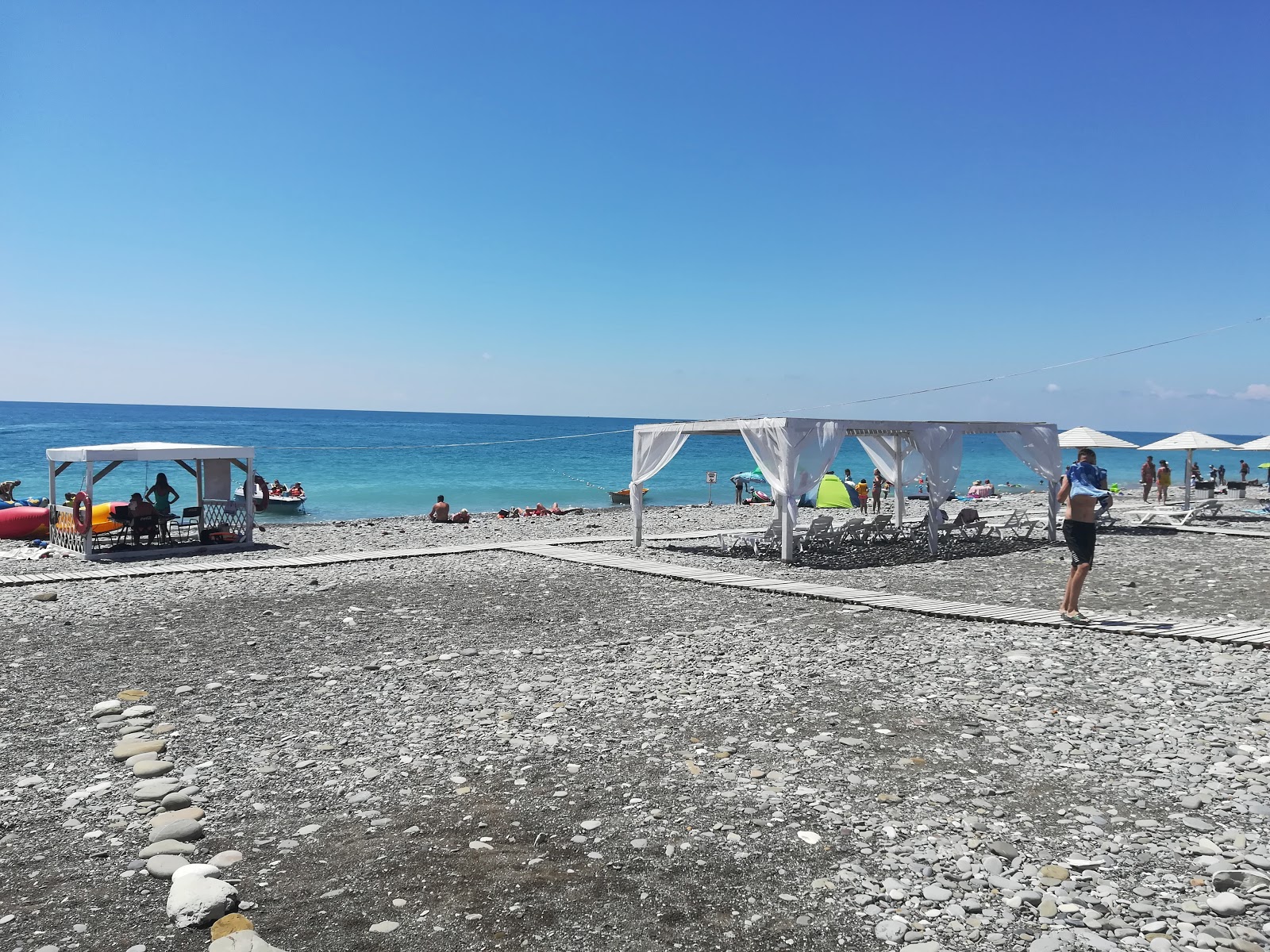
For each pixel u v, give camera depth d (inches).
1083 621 364.2
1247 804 176.9
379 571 561.6
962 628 367.2
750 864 153.7
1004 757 208.8
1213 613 401.4
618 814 177.0
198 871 148.2
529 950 126.8
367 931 132.0
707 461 2974.9
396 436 3907.5
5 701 267.1
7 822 177.9
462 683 283.9
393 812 180.4
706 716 244.7
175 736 232.7
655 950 126.5
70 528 680.4
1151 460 1229.7
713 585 495.2
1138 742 217.9
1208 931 128.0
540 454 3058.6
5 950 128.0
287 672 300.5
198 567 567.2
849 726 234.1
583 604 436.1
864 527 710.5
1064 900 139.0
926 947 125.9
